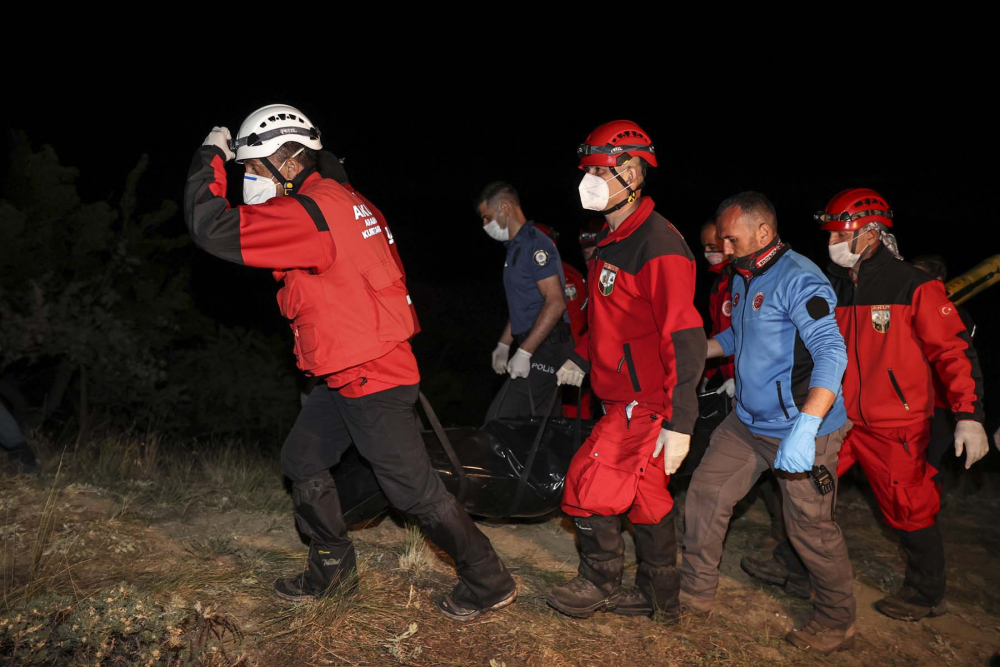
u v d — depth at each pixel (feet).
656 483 10.20
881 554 14.84
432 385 31.07
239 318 33.88
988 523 17.61
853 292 11.64
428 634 9.45
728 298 12.29
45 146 19.89
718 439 11.32
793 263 10.14
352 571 10.00
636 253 9.47
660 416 9.66
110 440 16.11
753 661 10.18
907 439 11.52
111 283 20.59
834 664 10.60
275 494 14.08
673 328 9.05
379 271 8.66
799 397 10.18
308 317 8.54
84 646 8.05
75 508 11.81
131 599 8.65
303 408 9.78
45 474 13.25
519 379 13.96
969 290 13.70
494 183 14.24
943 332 11.23
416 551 11.50
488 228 14.39
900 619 12.26
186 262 25.14
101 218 20.04
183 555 10.80
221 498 13.44
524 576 11.59
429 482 9.24
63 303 18.57
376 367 8.73
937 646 11.64
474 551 9.53
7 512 11.33
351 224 8.53
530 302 14.15
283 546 11.60
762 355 10.30
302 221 8.14
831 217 11.39
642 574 10.70
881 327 11.41
